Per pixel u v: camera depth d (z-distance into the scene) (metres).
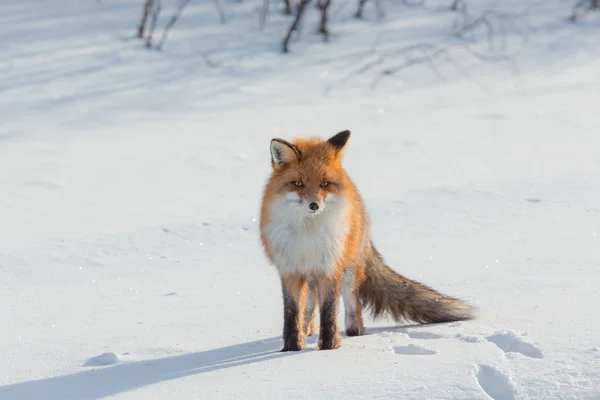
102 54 40.84
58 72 38.34
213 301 15.90
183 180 26.28
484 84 38.75
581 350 10.64
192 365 12.03
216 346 13.12
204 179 26.41
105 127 32.41
